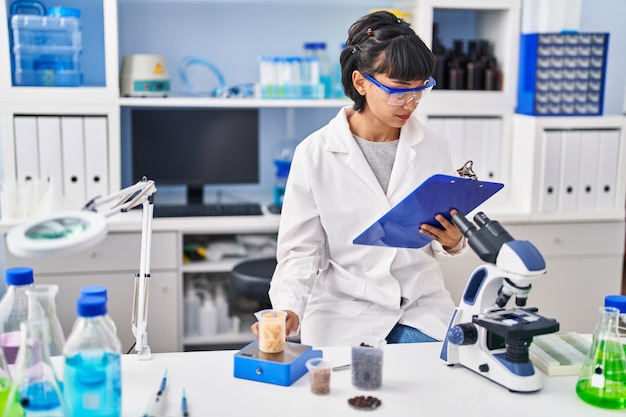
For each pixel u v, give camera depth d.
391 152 2.20
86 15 3.49
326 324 2.13
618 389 1.44
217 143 3.58
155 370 1.62
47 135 3.17
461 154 3.39
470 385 1.55
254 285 3.11
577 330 3.46
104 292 1.44
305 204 2.16
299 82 3.38
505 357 1.55
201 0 3.59
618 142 3.34
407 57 1.92
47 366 1.33
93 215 1.36
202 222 3.18
